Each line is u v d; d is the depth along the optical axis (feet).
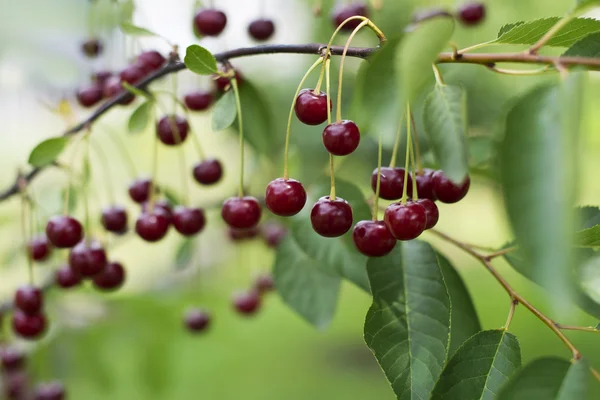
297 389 6.02
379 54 1.78
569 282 1.61
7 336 2.93
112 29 2.64
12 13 3.06
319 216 1.98
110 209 2.47
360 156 3.58
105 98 2.60
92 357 3.12
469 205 7.96
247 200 2.18
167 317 3.23
